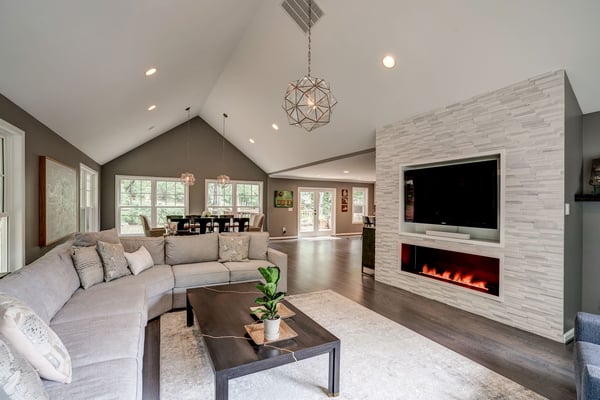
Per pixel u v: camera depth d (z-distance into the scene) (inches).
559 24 94.3
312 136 239.8
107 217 298.4
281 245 341.7
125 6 90.7
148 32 111.7
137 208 314.5
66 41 91.8
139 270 128.3
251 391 76.7
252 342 72.6
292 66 174.1
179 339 104.0
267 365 65.6
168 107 230.1
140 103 183.5
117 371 57.5
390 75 144.9
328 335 76.5
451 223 144.3
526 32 100.7
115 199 302.0
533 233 113.1
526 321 115.0
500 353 97.8
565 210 105.9
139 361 64.1
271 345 71.1
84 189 237.0
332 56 152.3
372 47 136.4
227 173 360.8
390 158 175.6
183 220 258.5
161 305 125.1
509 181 119.8
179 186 334.6
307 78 123.3
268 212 389.4
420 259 168.2
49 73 103.7
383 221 180.2
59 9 78.2
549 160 108.3
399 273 168.7
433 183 152.9
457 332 113.1
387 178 177.5
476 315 130.3
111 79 131.6
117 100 158.2
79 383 53.5
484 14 102.6
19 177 114.7
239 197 371.6
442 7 107.2
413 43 124.8
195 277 135.6
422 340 106.0
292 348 69.9
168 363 89.2
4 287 63.9
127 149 296.7
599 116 116.1
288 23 147.9
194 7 114.6
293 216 409.4
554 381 83.0
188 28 127.1
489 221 128.6
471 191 135.6
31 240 125.0
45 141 140.7
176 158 331.9
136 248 143.9
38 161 132.2
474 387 79.7
